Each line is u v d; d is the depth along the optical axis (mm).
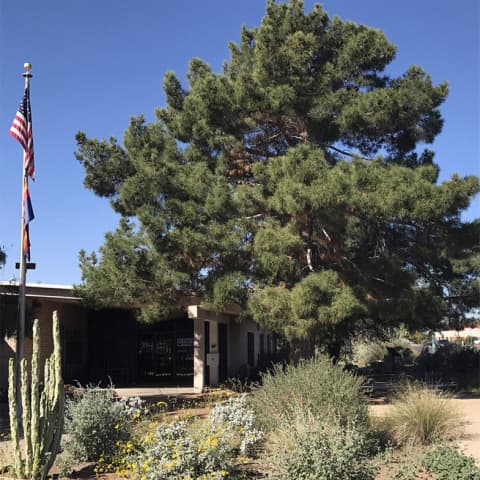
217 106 17828
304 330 15172
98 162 18641
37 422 8266
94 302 19453
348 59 18359
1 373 21219
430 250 18203
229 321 28969
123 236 18562
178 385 25859
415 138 19062
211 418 9531
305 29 18562
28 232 16500
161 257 17328
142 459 7883
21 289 16219
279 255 15797
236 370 29797
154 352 28938
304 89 17484
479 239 17422
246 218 17125
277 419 9367
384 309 16859
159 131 19469
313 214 15656
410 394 11531
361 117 17359
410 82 17969
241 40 21391
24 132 16578
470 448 9727
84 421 9242
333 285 15445
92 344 27375
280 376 10508
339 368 10805
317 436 7578
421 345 49344
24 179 16500
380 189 15242
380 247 18203
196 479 7371
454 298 19844
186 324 28594
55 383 8641
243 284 16797
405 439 10117
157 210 16859
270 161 16938
